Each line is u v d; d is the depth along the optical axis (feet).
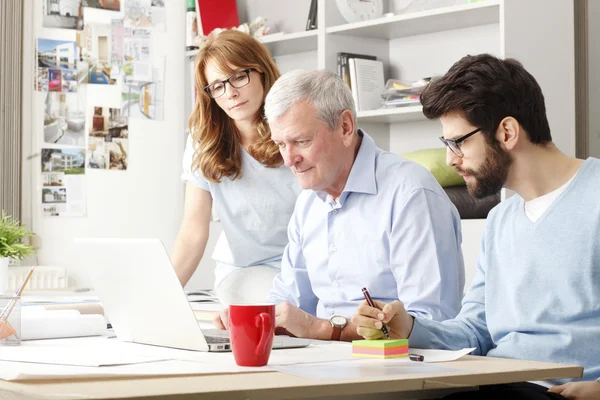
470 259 10.98
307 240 6.50
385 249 6.02
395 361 4.17
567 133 11.55
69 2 14.73
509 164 4.99
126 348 4.74
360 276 6.13
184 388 3.24
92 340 5.24
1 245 7.70
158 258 4.63
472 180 5.04
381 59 13.37
